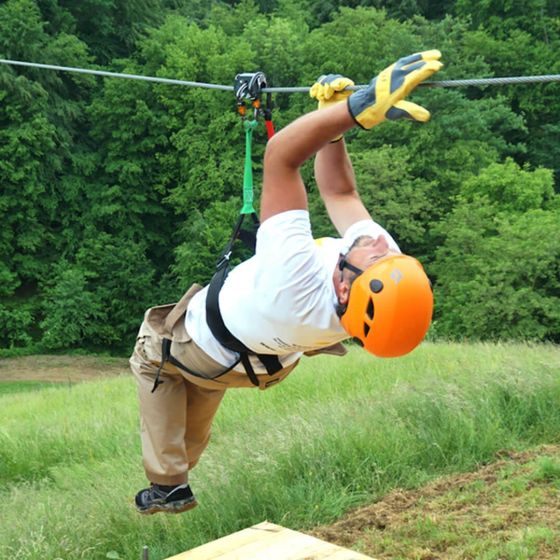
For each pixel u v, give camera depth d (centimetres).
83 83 4234
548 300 2772
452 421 823
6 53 3834
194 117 4044
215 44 4100
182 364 369
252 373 355
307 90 359
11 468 982
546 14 4525
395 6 4997
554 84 4222
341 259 309
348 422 834
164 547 666
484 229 3122
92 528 689
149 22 4772
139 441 994
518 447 809
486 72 4047
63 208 4050
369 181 3281
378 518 671
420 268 305
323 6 5050
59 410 1307
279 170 305
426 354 1255
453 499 697
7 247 3847
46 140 3778
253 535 479
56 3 4278
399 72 281
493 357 1094
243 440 841
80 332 3762
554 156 4250
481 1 4466
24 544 664
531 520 637
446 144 3638
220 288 348
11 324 3684
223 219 3638
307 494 712
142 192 4106
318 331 318
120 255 3888
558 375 927
